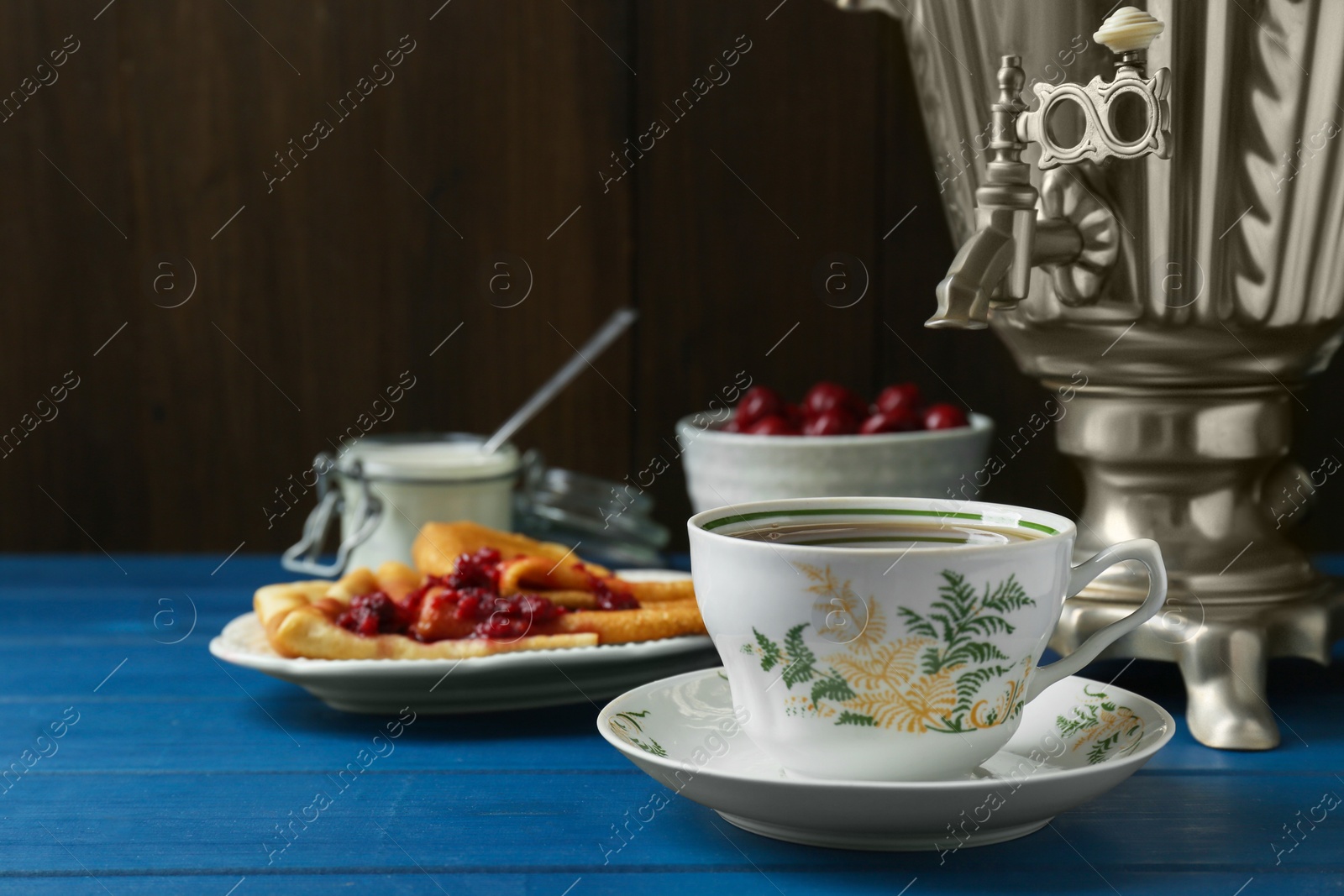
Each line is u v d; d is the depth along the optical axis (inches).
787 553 13.3
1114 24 15.1
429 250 34.3
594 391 34.6
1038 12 16.3
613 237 34.0
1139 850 14.0
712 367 34.3
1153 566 15.0
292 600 20.0
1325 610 18.5
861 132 33.2
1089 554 19.1
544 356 34.5
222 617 25.9
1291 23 15.5
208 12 33.5
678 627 19.3
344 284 34.4
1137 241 16.5
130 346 34.6
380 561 27.4
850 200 33.4
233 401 34.8
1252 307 16.8
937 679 13.4
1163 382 18.2
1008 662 13.6
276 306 34.5
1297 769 16.5
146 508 35.1
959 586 13.2
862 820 12.8
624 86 33.5
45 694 20.6
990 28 16.9
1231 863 13.7
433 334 34.6
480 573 20.2
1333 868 13.6
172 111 33.9
